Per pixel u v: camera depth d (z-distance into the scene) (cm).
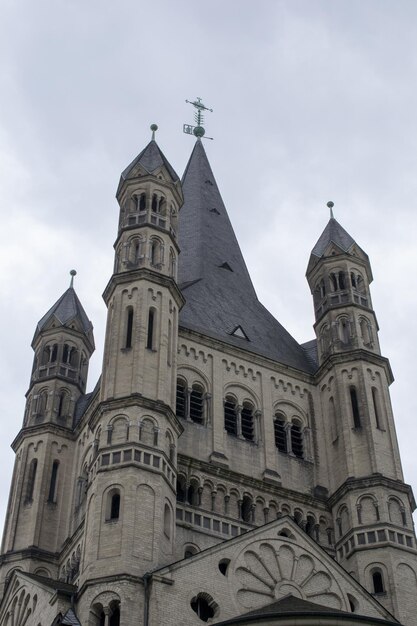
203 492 6075
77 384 7669
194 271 8119
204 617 4959
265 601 5138
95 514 5312
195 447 6350
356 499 6266
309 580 5331
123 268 6775
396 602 5725
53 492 7000
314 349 7731
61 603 5022
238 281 8319
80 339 7950
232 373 6969
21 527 6800
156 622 4781
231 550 5250
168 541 5403
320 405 7106
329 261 7738
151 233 7012
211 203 9319
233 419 6731
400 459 6581
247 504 6212
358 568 5944
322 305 7581
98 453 5619
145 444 5644
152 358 6203
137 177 7412
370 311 7450
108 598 4903
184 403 6575
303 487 6562
